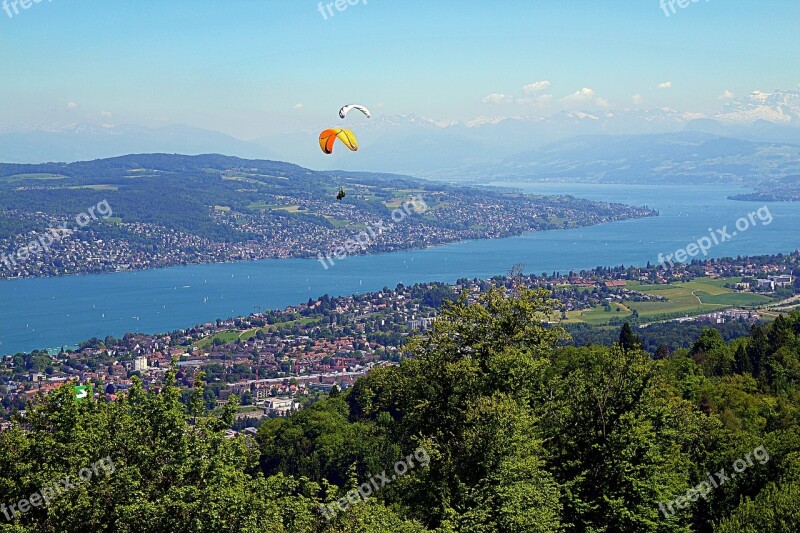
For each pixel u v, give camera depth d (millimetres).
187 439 24500
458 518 27844
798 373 68375
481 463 30047
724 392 54250
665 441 34469
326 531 26391
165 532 22375
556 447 32969
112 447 23875
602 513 30812
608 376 34125
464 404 34594
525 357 34562
